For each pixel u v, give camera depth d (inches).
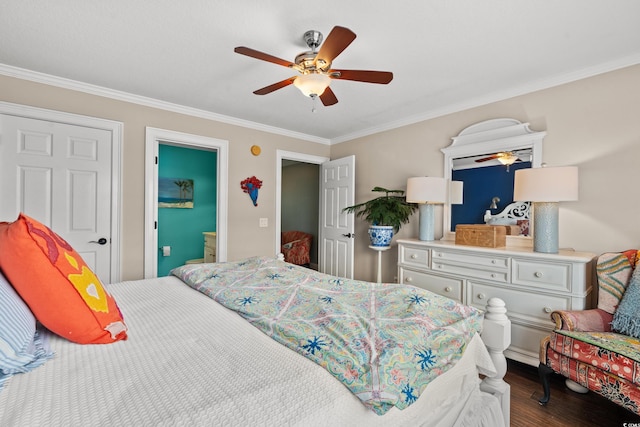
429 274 113.3
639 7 63.4
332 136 174.4
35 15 68.0
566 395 77.4
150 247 120.9
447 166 124.0
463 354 44.4
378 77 71.6
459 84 102.3
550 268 83.7
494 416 46.6
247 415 26.3
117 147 113.5
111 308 42.8
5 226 39.6
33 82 98.2
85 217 108.1
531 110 101.7
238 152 145.3
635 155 82.7
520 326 89.4
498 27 71.0
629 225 83.6
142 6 64.9
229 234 143.0
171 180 184.7
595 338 65.5
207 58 87.4
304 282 66.8
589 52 81.6
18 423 24.0
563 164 94.9
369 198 157.8
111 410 26.1
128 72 96.7
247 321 48.9
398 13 66.5
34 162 99.3
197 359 36.0
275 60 67.8
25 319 34.6
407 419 35.1
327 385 31.6
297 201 258.1
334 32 55.8
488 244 99.7
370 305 52.7
